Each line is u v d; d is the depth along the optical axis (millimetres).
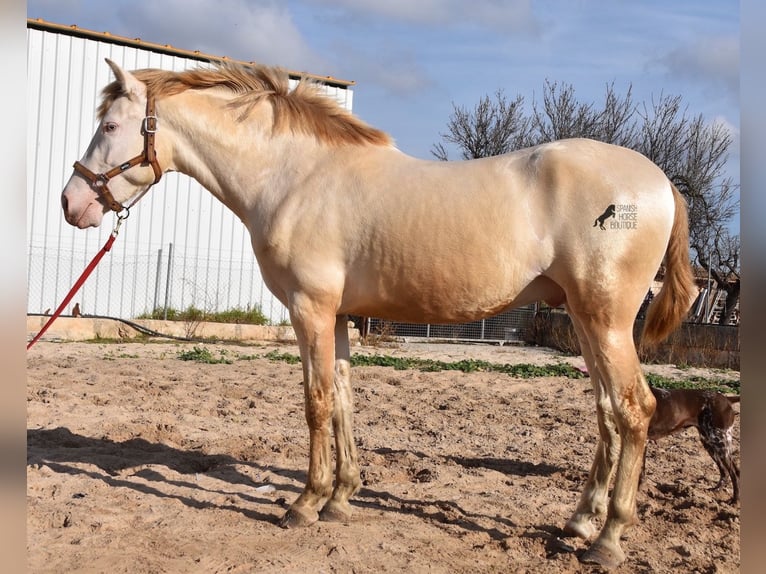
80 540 4359
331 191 4684
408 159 4785
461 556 4355
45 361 11914
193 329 18031
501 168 4504
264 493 5500
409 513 5164
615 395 4289
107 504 5051
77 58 19203
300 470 6195
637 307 4359
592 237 4246
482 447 7336
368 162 4754
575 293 4332
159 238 20281
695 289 4621
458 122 33125
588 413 9234
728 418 5523
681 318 4645
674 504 5551
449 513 5113
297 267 4660
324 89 5188
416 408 9320
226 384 10414
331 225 4613
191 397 9305
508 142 32688
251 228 4996
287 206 4750
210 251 20859
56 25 18797
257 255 4930
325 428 4746
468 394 10539
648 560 4383
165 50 20047
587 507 4707
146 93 5094
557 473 6398
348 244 4598
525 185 4414
